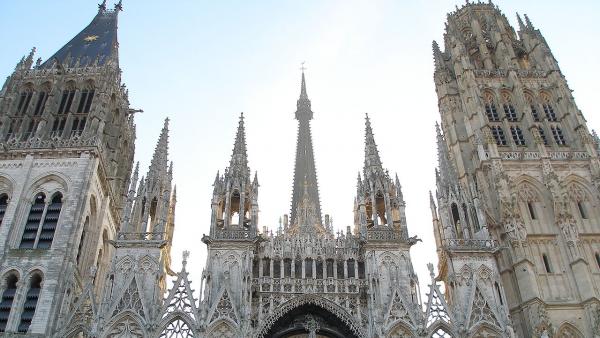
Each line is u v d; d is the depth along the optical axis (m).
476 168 73.62
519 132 76.88
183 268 57.00
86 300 55.94
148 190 64.94
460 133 79.06
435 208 71.69
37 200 64.94
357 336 55.31
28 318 55.75
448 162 69.69
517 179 70.25
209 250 58.78
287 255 60.59
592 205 68.69
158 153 68.50
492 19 93.06
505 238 65.31
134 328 53.50
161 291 57.94
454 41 87.69
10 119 72.94
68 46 88.38
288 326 58.19
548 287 61.69
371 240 59.88
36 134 69.44
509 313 58.41
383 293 56.56
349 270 60.47
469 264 58.69
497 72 83.19
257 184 65.06
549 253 64.38
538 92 80.69
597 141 75.88
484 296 56.06
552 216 67.38
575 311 59.69
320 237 64.50
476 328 54.00
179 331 53.41
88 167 66.25
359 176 67.12
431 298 55.66
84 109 75.31
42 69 79.56
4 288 57.78
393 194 65.81
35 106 75.25
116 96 79.94
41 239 61.19
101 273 69.75
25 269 58.22
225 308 54.53
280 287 57.59
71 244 59.97
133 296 55.31
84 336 55.88
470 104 79.44
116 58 83.81
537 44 86.50
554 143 74.19
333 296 57.34
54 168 66.38
